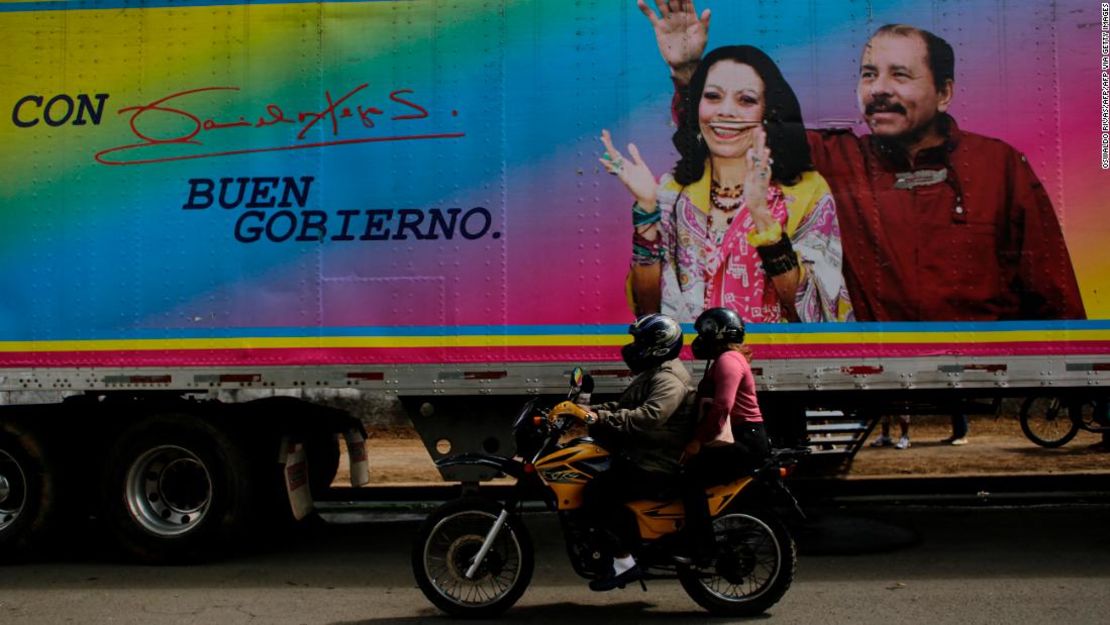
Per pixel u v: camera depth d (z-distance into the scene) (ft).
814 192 20.03
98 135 20.98
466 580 16.76
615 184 20.31
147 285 20.83
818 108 20.12
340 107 20.79
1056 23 20.15
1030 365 19.89
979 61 20.12
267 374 20.62
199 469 21.84
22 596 18.63
